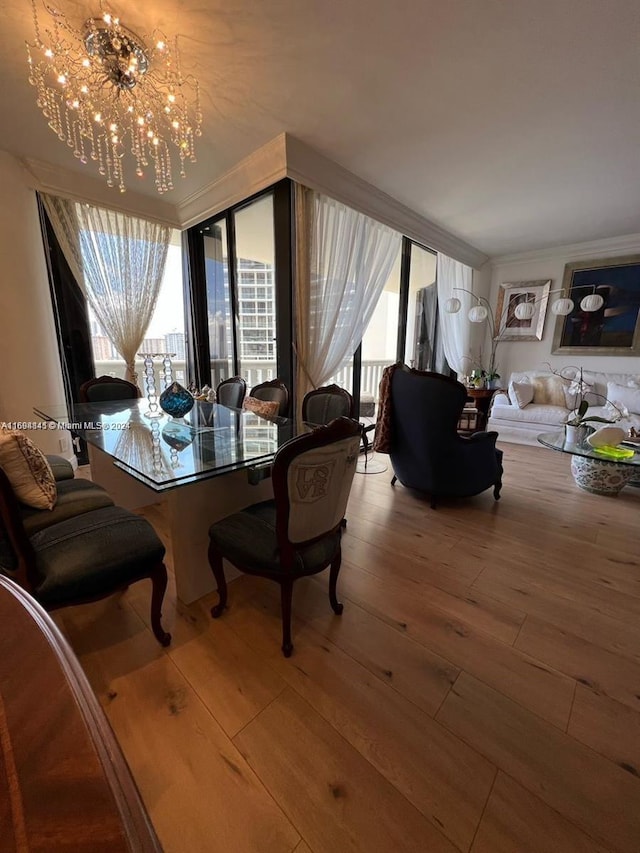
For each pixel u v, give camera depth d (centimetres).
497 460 284
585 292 493
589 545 225
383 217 347
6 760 35
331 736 112
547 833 90
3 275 279
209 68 187
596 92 205
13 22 161
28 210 291
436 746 110
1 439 144
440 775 103
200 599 173
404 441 279
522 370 556
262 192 303
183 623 158
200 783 100
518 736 113
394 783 100
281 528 129
